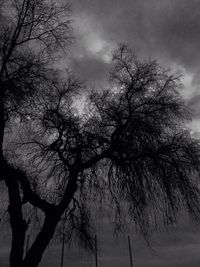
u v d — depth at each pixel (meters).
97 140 11.91
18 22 11.62
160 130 11.20
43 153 12.20
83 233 11.90
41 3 11.95
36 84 11.58
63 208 11.03
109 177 11.70
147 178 10.79
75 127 12.11
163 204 10.51
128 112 11.70
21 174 11.15
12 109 11.02
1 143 10.93
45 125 12.19
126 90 11.99
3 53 10.96
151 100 11.63
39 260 10.00
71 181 11.55
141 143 10.99
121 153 11.16
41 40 12.16
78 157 11.91
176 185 10.45
